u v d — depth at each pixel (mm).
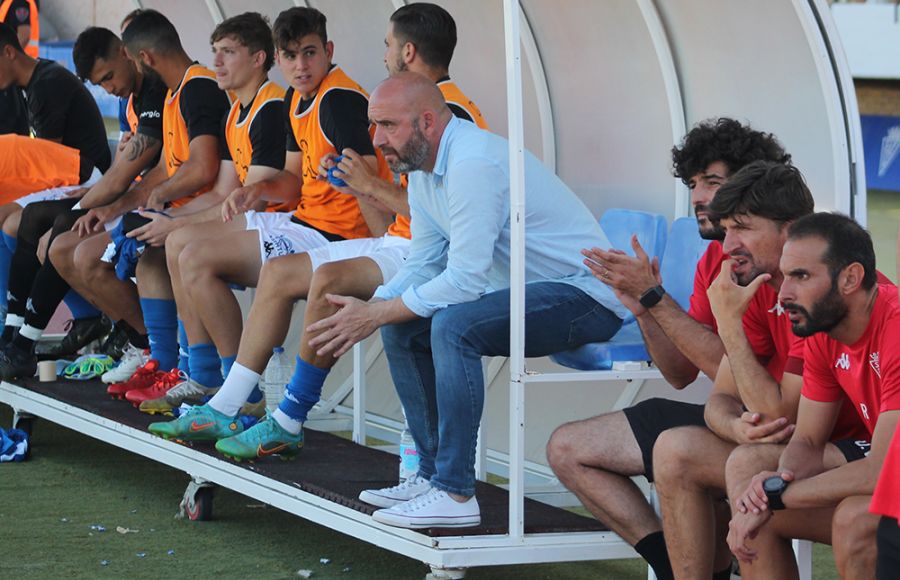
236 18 6738
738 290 3949
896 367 3471
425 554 4453
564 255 4773
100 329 8203
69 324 8570
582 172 6660
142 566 5223
